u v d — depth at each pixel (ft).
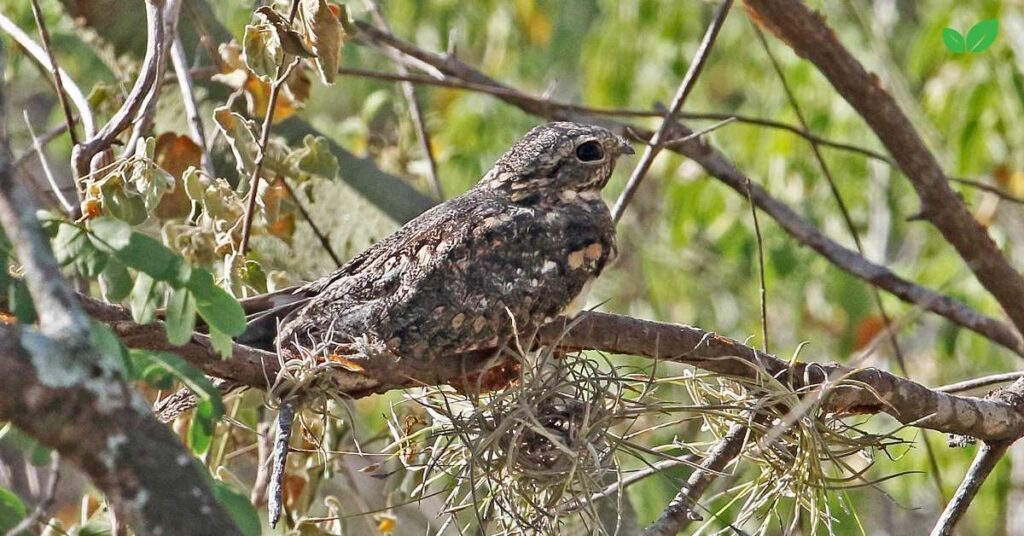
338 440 34.30
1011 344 37.99
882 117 33.06
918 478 47.96
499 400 25.29
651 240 59.06
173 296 20.38
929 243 54.85
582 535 32.24
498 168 30.55
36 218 16.40
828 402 27.89
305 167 31.24
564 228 28.07
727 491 28.84
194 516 16.07
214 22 37.60
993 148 49.60
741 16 54.95
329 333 24.56
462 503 28.02
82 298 22.52
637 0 53.57
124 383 16.22
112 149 32.68
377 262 26.89
